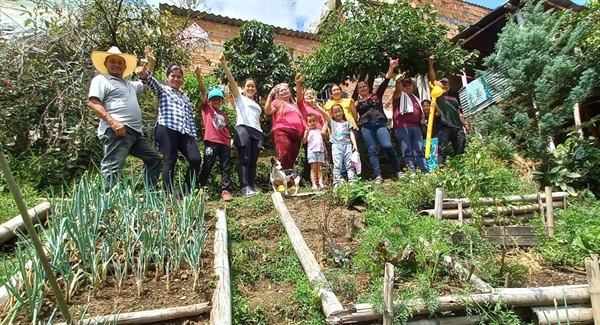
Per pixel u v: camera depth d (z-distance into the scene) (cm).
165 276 299
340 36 809
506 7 891
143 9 740
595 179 600
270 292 323
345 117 634
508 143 627
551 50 648
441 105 665
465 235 341
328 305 269
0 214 411
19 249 254
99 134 427
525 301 283
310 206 473
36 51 617
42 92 595
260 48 895
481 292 286
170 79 492
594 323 279
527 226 409
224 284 288
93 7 697
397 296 267
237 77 875
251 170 546
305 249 354
